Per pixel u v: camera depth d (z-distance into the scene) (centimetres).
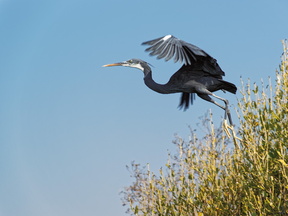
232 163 1085
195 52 1089
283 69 1118
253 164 971
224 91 1339
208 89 1273
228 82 1248
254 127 1052
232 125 1194
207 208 1010
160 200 1073
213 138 1075
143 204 1118
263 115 1031
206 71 1248
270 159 1000
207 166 1062
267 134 1043
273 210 919
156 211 1098
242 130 1069
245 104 1066
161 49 1064
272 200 919
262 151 1009
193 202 1051
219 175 1065
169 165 1100
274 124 1016
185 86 1264
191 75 1260
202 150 1093
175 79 1275
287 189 938
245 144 1040
